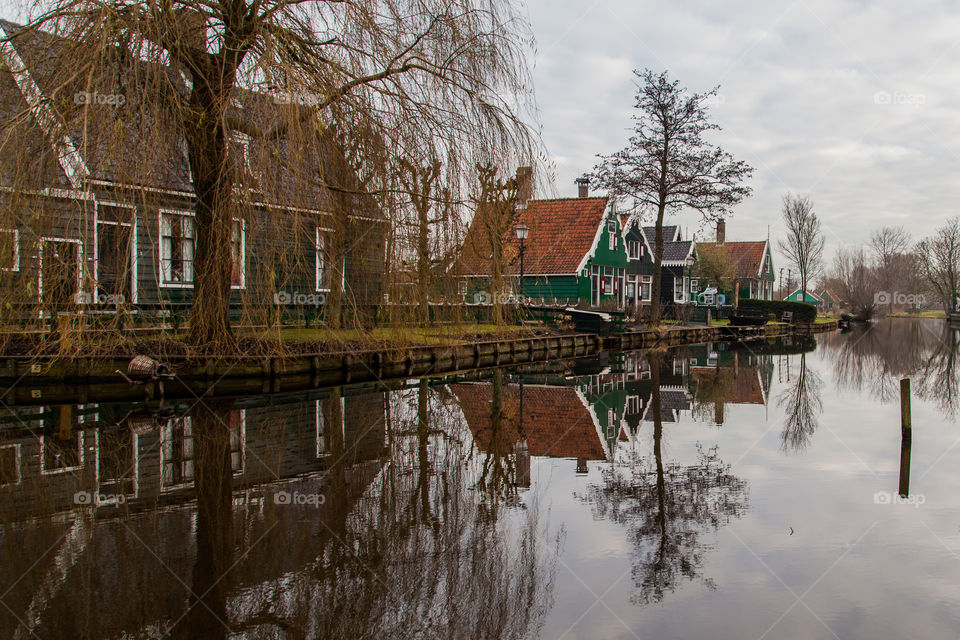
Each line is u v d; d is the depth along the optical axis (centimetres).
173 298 1267
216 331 1061
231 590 386
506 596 388
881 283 5316
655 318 2581
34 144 880
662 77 2319
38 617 352
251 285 1023
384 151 1025
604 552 459
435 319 1224
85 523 489
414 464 669
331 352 1204
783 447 798
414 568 422
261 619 355
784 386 1393
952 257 5103
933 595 401
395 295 1124
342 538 468
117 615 354
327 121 1008
